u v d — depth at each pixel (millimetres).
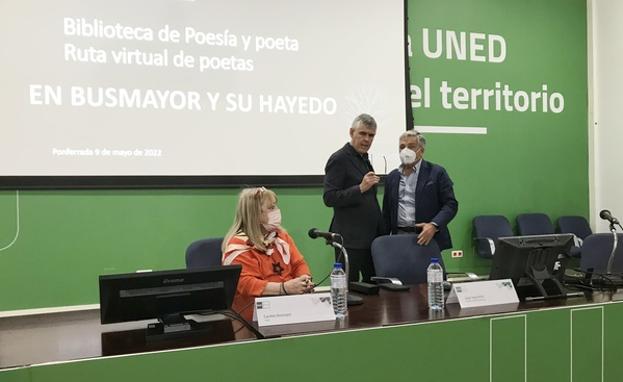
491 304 2418
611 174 5941
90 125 4199
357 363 2012
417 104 5324
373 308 2391
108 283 1888
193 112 4477
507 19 5699
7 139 4004
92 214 4270
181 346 1827
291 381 1924
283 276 2598
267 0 4684
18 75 4023
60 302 4199
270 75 4699
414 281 3182
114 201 4320
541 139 5871
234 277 2088
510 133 5730
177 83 4430
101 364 1720
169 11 4402
